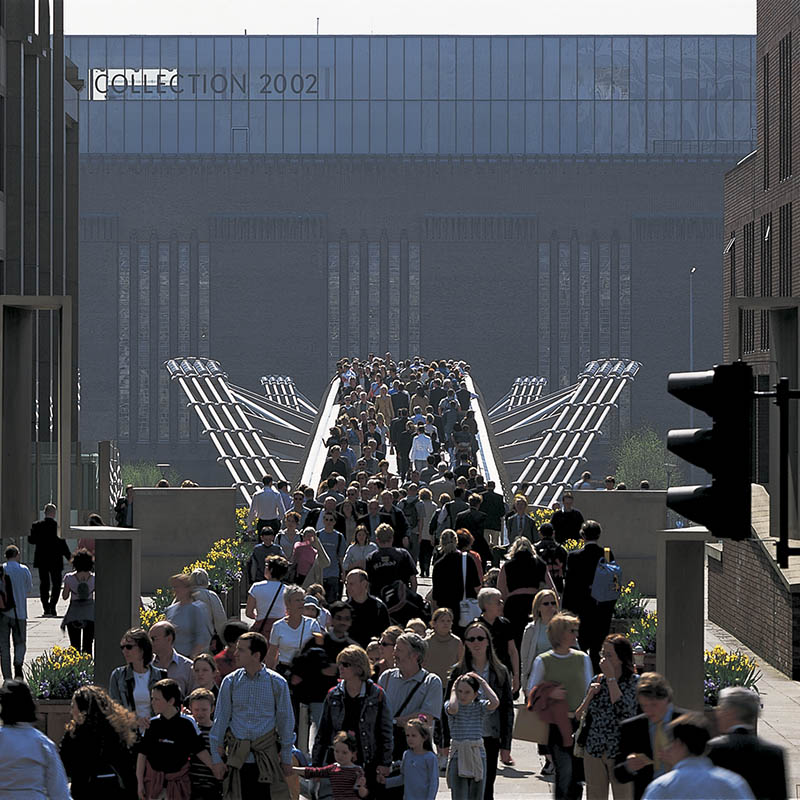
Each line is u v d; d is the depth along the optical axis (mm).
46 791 30641
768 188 101875
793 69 94062
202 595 49281
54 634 84875
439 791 45531
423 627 45594
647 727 33438
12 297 46750
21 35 137250
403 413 145875
